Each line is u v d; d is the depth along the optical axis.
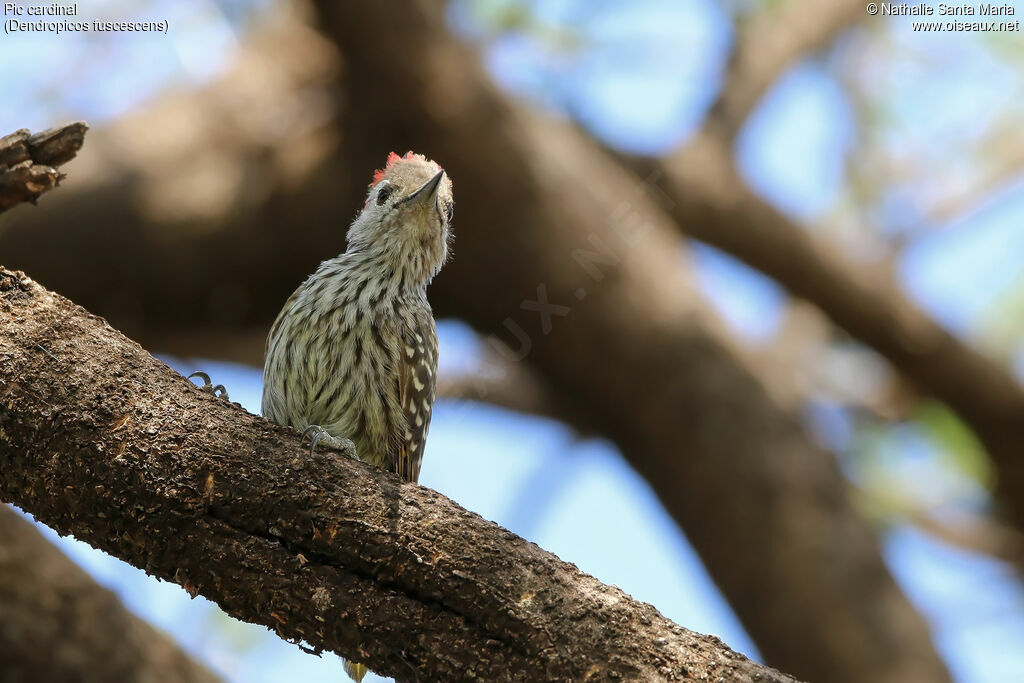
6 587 8.59
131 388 5.60
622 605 5.48
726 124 13.29
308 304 8.80
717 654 5.38
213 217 12.19
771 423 12.66
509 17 13.09
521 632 5.36
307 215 12.18
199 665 9.49
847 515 12.62
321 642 5.45
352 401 8.67
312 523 5.41
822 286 13.25
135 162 12.32
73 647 8.73
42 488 5.47
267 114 12.91
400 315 8.93
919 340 13.43
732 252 13.23
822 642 12.16
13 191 6.20
